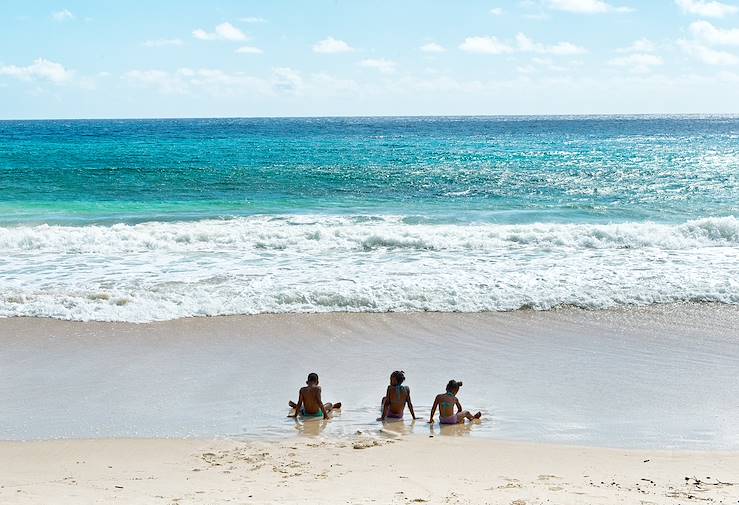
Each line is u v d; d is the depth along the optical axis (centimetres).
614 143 8050
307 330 1323
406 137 9675
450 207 2900
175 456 786
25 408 945
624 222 2520
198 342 1251
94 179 3778
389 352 1205
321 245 2016
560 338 1282
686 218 2608
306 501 619
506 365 1140
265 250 1967
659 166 4822
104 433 862
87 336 1277
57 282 1614
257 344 1242
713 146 7438
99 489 665
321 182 3712
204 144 7506
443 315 1419
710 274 1669
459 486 679
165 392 1012
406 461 772
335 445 830
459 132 11844
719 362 1148
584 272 1692
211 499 627
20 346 1218
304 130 12900
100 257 1884
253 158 5366
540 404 973
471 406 969
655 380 1066
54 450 804
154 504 609
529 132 11794
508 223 2477
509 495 645
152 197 3161
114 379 1064
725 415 925
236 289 1546
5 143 7606
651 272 1689
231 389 1028
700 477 710
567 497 638
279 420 918
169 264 1800
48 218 2528
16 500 621
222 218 2491
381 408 966
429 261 1825
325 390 1031
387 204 2983
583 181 3853
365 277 1652
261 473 727
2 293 1501
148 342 1248
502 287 1563
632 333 1309
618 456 788
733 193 3325
